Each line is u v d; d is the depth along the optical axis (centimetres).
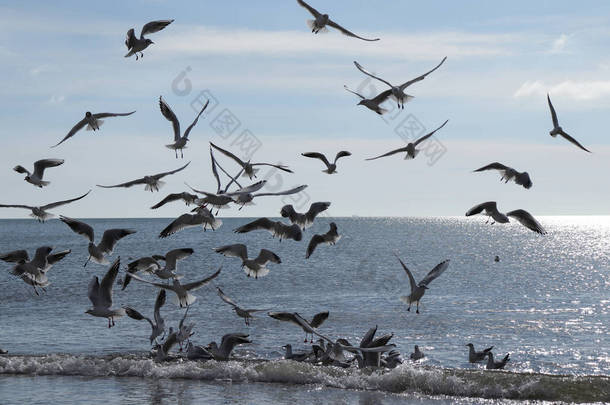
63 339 4469
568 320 5531
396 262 12838
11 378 3316
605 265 12694
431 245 19475
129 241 19388
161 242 18675
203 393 3041
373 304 6562
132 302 6481
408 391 3100
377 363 3412
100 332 4747
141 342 4375
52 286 7981
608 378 3120
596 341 4538
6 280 8644
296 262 12638
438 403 2912
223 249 2836
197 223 2719
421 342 4475
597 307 6431
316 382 3234
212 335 4694
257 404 2869
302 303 6625
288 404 2872
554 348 4300
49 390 3073
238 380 3288
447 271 11200
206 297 6994
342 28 2666
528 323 5341
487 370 3256
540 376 3156
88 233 2722
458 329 5003
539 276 10312
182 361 3553
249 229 2864
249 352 4012
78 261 11731
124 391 3067
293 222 2873
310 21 2681
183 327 3625
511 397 3008
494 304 6669
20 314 5638
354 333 4788
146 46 2558
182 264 11838
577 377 3133
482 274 10656
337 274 10050
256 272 2845
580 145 2455
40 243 17875
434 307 6388
